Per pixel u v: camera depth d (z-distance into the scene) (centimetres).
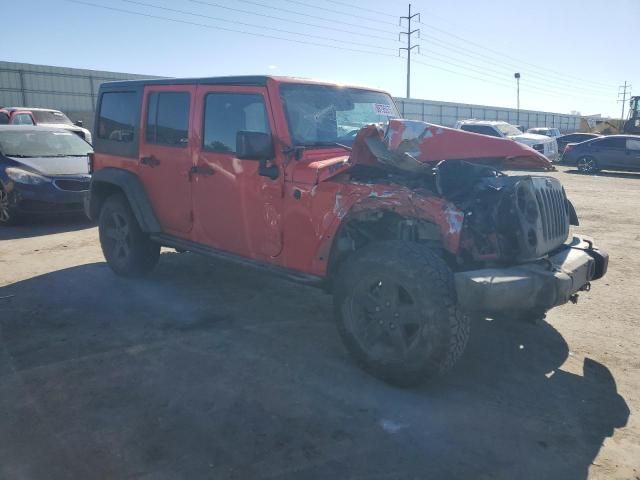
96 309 478
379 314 340
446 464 270
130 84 527
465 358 391
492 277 307
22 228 840
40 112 1820
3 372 359
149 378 353
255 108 408
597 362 388
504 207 339
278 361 380
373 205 342
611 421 312
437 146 338
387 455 276
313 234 377
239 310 481
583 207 1080
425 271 315
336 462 270
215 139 439
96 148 578
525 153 338
